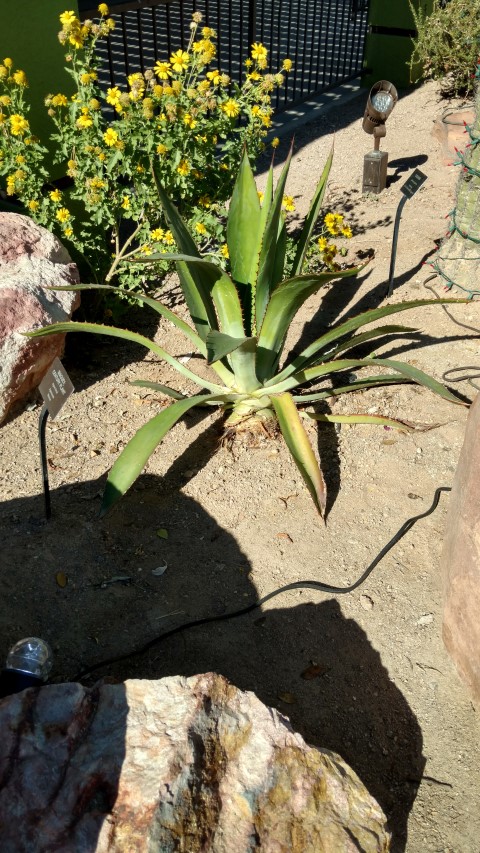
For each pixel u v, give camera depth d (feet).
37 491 3.45
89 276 4.60
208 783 1.99
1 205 4.72
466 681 2.74
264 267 3.39
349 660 2.83
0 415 3.71
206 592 3.05
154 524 3.31
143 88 4.17
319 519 3.34
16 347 3.61
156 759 1.98
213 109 4.60
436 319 4.58
